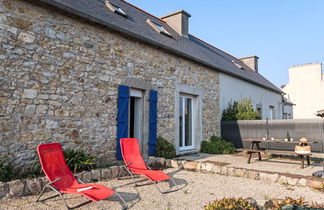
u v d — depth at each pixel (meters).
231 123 10.04
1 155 4.12
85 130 5.44
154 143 7.08
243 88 12.20
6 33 4.26
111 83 6.05
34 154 4.55
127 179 5.11
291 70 22.84
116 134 6.14
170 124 7.80
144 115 6.95
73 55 5.28
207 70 9.62
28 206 3.35
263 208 3.38
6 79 4.23
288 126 8.59
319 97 21.08
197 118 9.04
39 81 4.69
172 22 10.97
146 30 7.74
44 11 4.82
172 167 6.52
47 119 4.78
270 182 5.07
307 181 4.69
